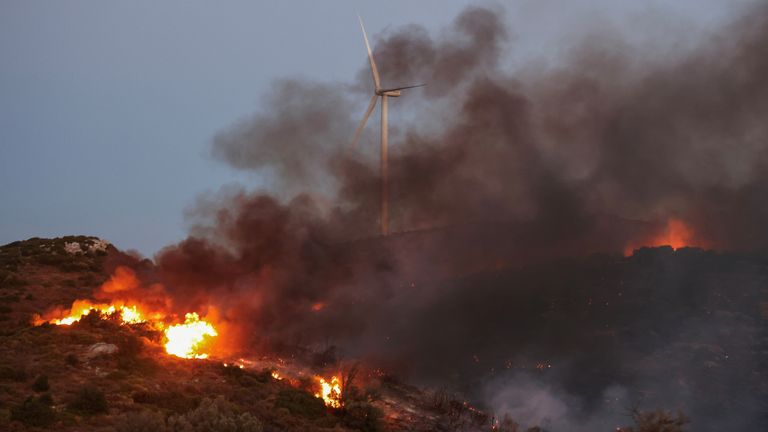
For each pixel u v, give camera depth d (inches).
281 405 3147.1
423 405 3708.2
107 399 2930.6
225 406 2871.6
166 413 2839.6
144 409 2861.7
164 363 3558.1
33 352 3513.8
